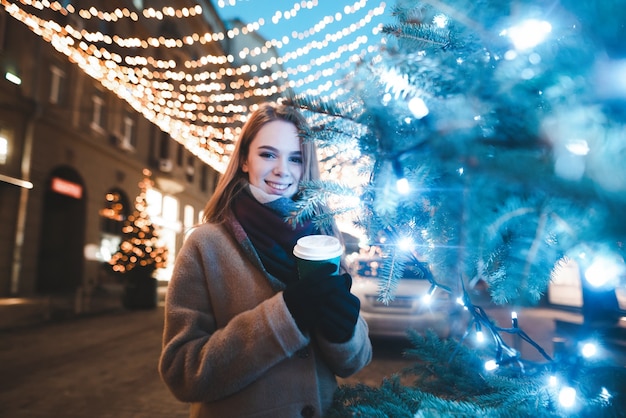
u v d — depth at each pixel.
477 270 1.05
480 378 1.23
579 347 0.90
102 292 16.48
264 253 1.28
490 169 0.65
